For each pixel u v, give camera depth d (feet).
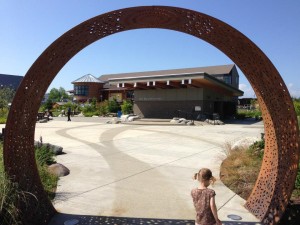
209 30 14.65
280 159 14.20
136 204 16.83
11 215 11.63
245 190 19.07
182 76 81.92
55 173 22.58
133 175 23.35
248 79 16.11
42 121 87.35
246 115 131.34
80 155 31.58
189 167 26.43
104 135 51.52
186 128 67.97
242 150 28.89
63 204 16.67
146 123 81.66
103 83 190.70
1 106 105.09
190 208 16.26
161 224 14.19
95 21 13.84
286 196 13.37
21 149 13.85
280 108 13.87
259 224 14.11
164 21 14.84
